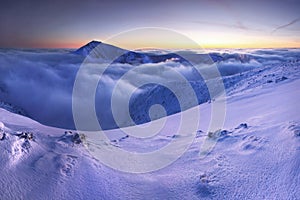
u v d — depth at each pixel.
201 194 6.21
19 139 8.06
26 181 6.36
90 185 6.65
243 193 5.96
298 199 5.31
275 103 14.36
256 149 7.90
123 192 6.48
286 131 8.31
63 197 6.05
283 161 6.66
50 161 7.49
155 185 6.88
